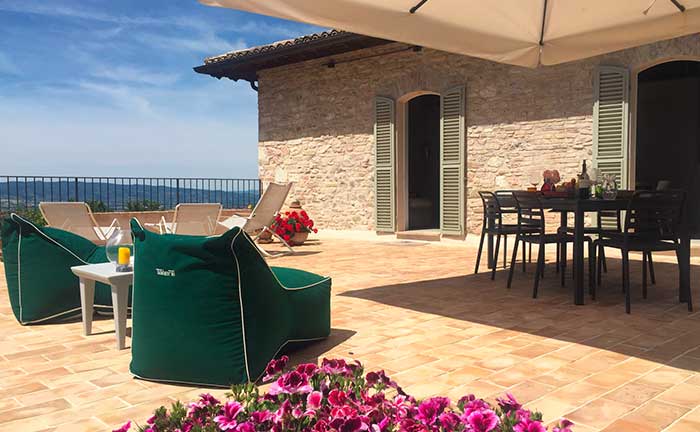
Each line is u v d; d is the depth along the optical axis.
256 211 7.44
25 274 3.75
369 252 7.77
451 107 8.46
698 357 2.87
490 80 8.08
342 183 9.97
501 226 5.38
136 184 9.70
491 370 2.70
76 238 3.95
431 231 9.27
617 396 2.34
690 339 3.20
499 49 4.44
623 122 6.85
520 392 2.40
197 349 2.50
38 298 3.76
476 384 2.51
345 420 1.19
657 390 2.41
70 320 3.93
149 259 2.57
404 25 3.79
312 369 1.48
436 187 10.80
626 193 4.77
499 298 4.46
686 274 4.11
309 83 10.28
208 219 6.91
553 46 4.54
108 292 3.89
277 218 8.74
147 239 2.60
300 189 10.55
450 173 8.55
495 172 8.09
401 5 3.60
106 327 3.71
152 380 2.62
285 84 10.63
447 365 2.79
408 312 4.00
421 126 10.56
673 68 9.48
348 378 1.48
